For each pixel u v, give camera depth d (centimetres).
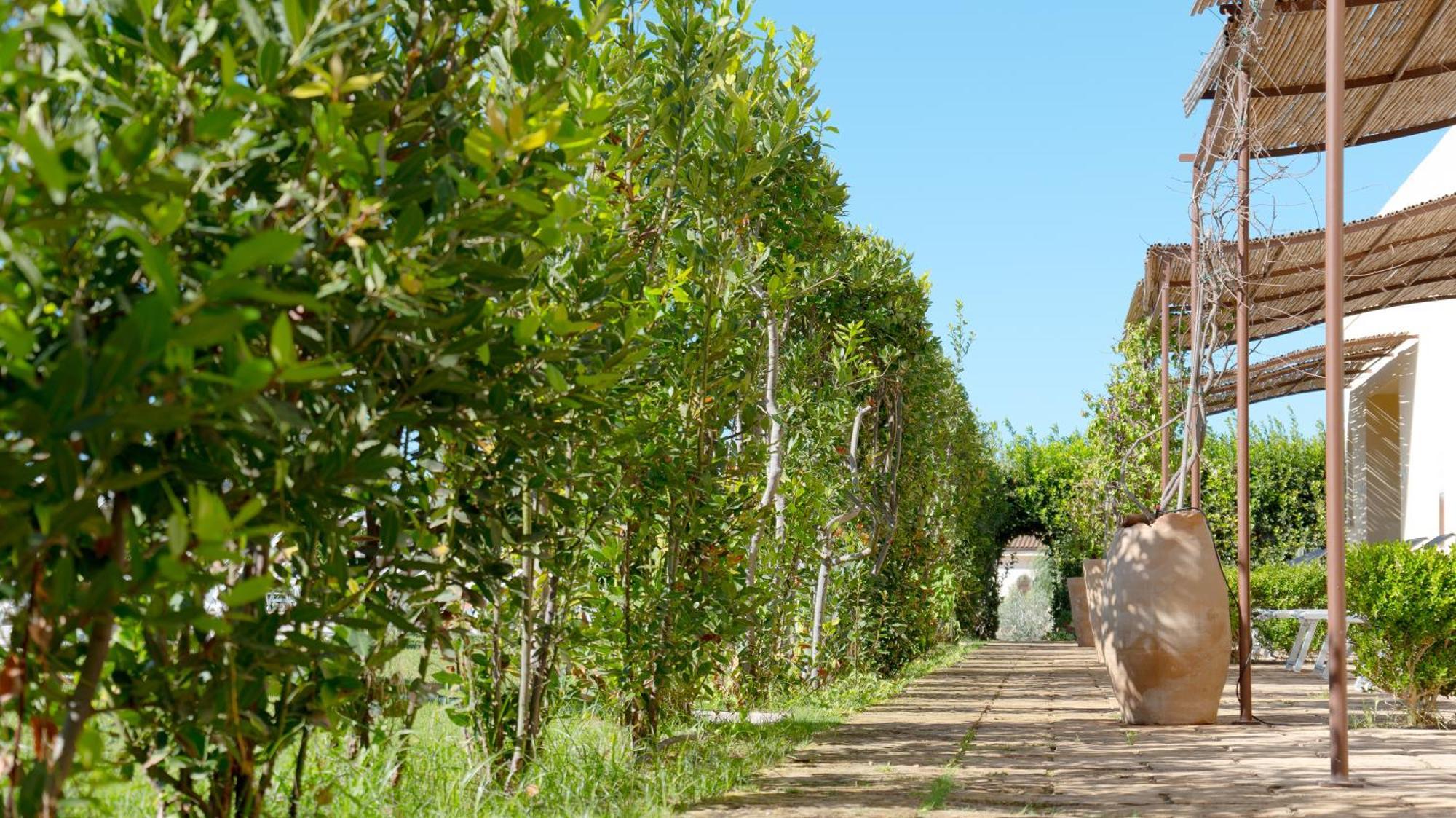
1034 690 1052
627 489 509
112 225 185
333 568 251
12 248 159
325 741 370
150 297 151
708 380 542
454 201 236
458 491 328
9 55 158
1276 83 798
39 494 175
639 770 470
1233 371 1445
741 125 550
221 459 207
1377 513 1859
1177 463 1702
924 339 1147
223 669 229
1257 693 992
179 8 194
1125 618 750
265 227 217
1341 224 517
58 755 185
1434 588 725
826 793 445
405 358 254
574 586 481
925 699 947
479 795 370
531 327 286
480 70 316
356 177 222
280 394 221
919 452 1298
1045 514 2769
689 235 538
